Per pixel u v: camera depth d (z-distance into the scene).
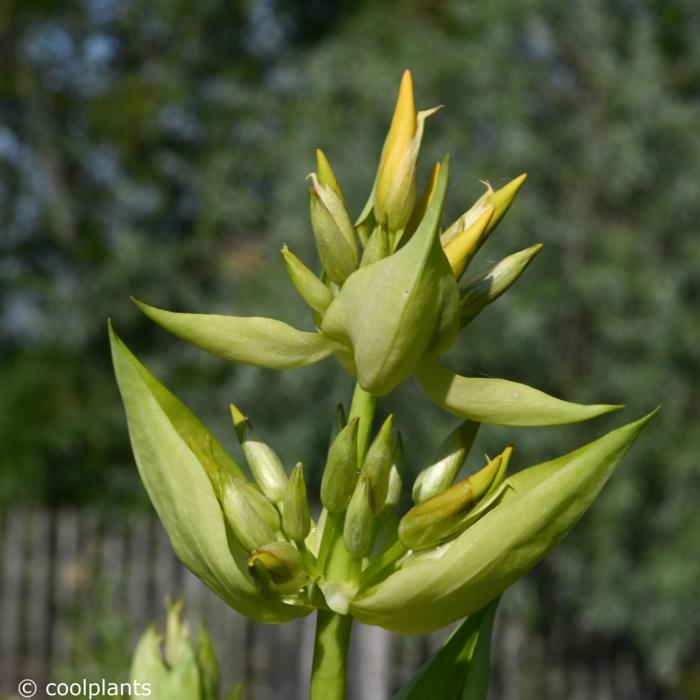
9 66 19.52
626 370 13.24
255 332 1.98
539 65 13.84
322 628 1.94
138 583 11.73
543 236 12.87
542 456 12.14
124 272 16.19
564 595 13.74
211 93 18.47
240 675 11.87
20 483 15.12
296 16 19.23
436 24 15.26
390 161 1.94
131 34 20.20
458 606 1.87
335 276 1.95
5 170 19.98
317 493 12.80
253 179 16.20
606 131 13.42
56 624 11.38
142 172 19.23
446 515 1.86
